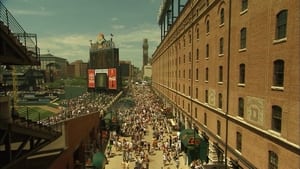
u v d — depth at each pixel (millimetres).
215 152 26422
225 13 23047
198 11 33531
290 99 13477
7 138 12242
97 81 97812
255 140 17297
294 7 13195
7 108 12742
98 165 26094
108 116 43969
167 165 29328
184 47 43875
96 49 98875
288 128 13633
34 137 15750
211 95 27484
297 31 12922
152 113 61156
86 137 31516
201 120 32000
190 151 28719
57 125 22219
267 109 15781
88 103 72750
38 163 19391
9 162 12273
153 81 131375
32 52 14984
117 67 90625
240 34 20000
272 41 15289
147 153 32812
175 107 53938
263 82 16297
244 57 19141
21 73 85938
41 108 70188
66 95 110375
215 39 26031
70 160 23953
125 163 28203
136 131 42625
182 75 45969
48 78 149500
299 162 12664
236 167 20750
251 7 17969
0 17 12109
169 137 39281
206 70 29781
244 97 19078
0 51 12141
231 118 21453
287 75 13789
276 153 14766
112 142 37906
